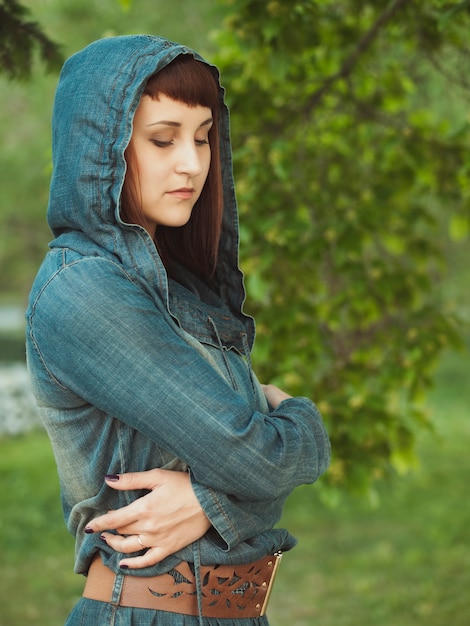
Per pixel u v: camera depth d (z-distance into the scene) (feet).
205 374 4.90
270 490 4.98
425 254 14.65
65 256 5.05
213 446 4.83
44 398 5.12
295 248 12.66
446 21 9.80
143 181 5.24
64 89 5.24
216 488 4.96
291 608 19.48
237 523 5.04
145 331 4.82
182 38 31.60
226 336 5.60
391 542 24.29
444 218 21.11
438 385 56.85
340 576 21.54
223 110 6.03
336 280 14.42
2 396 41.81
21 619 18.74
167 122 5.15
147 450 5.06
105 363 4.80
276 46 11.44
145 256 5.07
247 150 12.25
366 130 14.78
